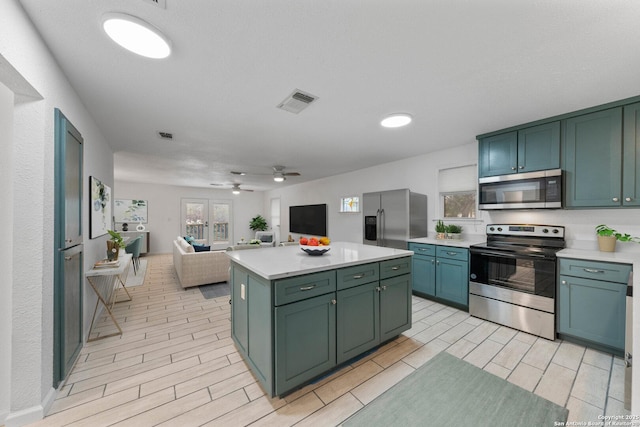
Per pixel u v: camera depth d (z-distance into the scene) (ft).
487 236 10.39
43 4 3.89
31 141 4.69
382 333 7.13
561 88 6.51
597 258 6.93
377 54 5.15
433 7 3.95
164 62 5.39
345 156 13.74
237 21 4.23
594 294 7.00
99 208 8.96
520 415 4.86
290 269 5.46
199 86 6.40
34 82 4.39
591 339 7.05
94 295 8.76
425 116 8.34
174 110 7.83
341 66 5.57
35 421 4.68
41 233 4.79
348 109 7.77
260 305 5.56
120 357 6.89
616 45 4.78
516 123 8.91
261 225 30.73
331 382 5.87
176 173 18.98
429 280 11.05
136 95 6.85
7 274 4.57
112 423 4.69
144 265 19.45
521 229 9.39
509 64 5.47
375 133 9.98
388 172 15.31
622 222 7.94
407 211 11.82
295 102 7.30
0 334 4.53
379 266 7.05
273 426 4.65
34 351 4.73
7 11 3.66
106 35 4.58
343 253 7.68
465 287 9.84
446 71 5.75
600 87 6.44
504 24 4.29
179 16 4.11
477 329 8.51
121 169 17.37
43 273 4.85
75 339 6.55
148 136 10.28
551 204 8.18
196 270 13.41
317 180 21.75
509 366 6.42
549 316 7.74
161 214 26.02
